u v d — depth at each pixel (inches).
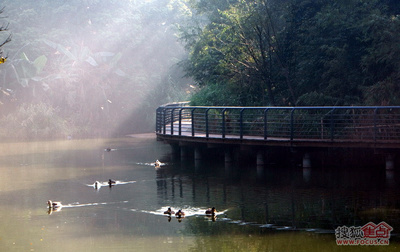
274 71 1175.0
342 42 1063.6
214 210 617.3
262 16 1238.9
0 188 808.9
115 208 664.4
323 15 1059.3
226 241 516.4
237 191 750.5
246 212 624.4
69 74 2101.4
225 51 1266.0
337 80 1039.0
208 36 1422.2
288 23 1192.8
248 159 1039.6
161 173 935.0
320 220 578.2
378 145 805.9
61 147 1450.5
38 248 505.4
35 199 724.7
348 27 1032.2
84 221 602.9
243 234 538.0
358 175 835.4
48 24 2236.7
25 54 2046.0
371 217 581.3
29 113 1929.1
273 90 1200.2
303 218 589.0
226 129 1067.9
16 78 2014.0
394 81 941.2
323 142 845.8
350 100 1013.8
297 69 1163.3
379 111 913.5
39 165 1068.5
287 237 523.2
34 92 2016.5
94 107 2160.4
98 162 1106.7
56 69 2119.8
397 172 842.8
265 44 1210.6
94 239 531.8
